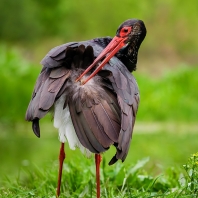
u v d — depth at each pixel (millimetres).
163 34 36875
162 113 21078
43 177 9664
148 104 21469
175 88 22734
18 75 22562
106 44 9102
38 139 16562
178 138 16906
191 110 21453
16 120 19781
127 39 9141
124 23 9227
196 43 36906
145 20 37688
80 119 7285
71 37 38156
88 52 7613
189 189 7871
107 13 37625
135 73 26062
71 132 7520
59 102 7570
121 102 7363
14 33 36688
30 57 34500
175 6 38469
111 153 12977
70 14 38469
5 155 13703
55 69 7605
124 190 8688
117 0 37625
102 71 7559
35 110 7250
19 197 8188
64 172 9578
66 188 9164
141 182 9273
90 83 7512
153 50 35781
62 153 8555
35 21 37312
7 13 36562
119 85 7508
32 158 13125
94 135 7180
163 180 9336
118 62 8141
